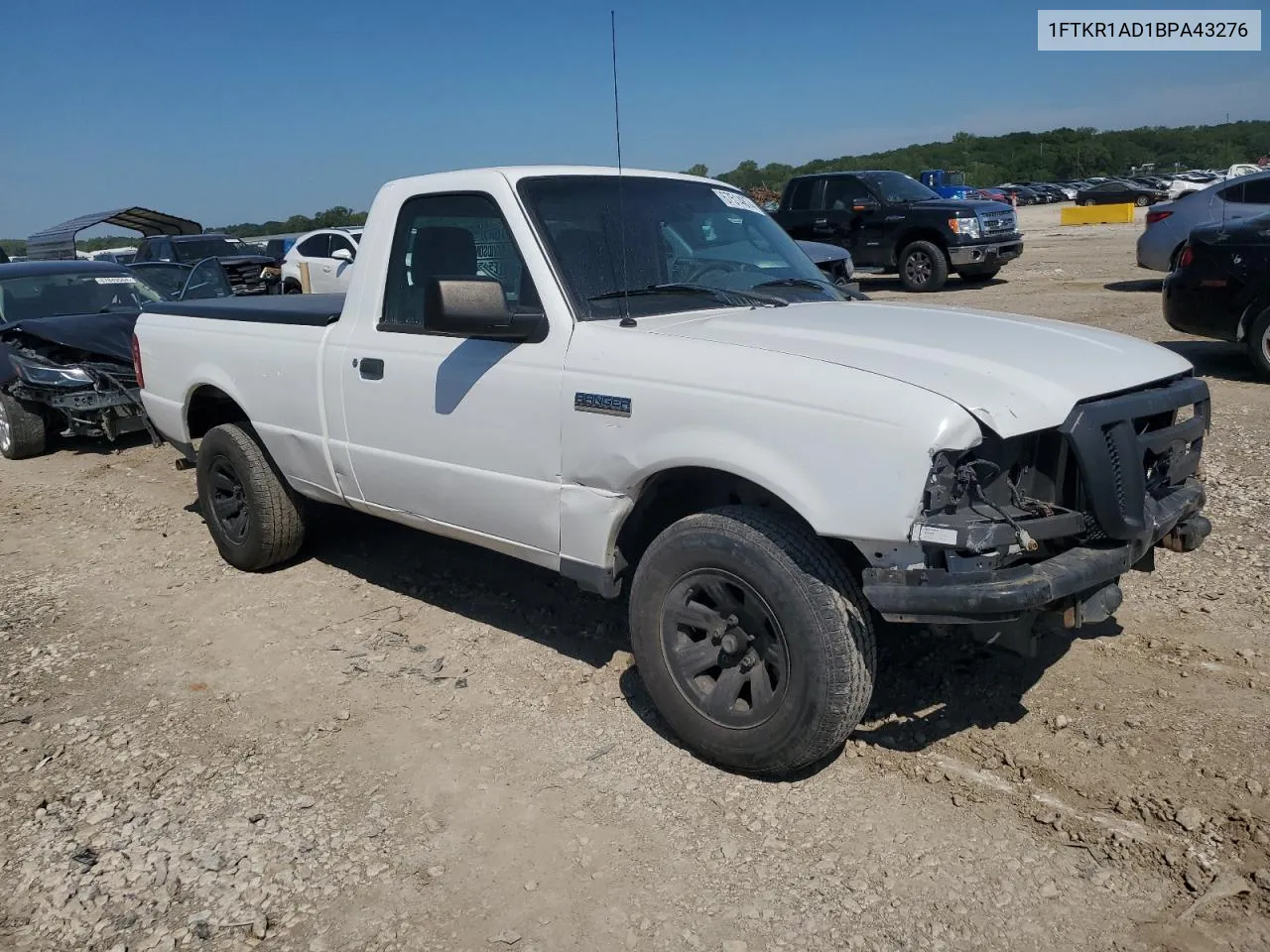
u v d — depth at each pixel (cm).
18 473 846
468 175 401
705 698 337
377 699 403
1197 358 966
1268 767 323
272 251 2325
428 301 347
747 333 338
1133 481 304
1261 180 1277
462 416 392
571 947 266
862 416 286
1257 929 260
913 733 357
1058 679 385
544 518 374
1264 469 618
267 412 496
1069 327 377
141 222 2817
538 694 400
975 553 282
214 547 604
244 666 438
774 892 283
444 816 324
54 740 383
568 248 377
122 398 855
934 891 280
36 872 305
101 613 509
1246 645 402
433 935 273
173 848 313
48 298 976
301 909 285
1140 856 289
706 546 323
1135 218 3678
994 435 292
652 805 324
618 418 340
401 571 542
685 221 423
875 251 1755
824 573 305
